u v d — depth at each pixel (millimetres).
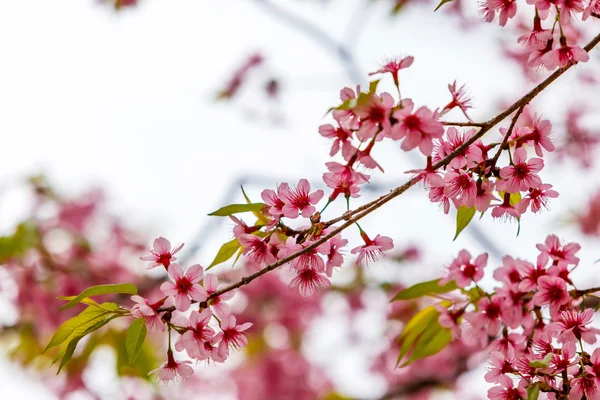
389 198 1761
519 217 1798
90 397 2789
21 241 2834
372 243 1784
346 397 3664
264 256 1785
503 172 1774
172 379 1783
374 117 1720
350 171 1753
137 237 3270
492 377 1778
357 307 3492
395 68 1750
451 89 1787
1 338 2879
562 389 1750
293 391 3711
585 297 1814
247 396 3725
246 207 1811
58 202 3191
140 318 1781
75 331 1788
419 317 1933
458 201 1779
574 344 1756
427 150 1726
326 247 1768
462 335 1840
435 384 3264
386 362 3471
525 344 1804
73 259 3006
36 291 2895
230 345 1774
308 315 3600
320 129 1748
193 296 1756
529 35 1787
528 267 1796
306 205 1771
